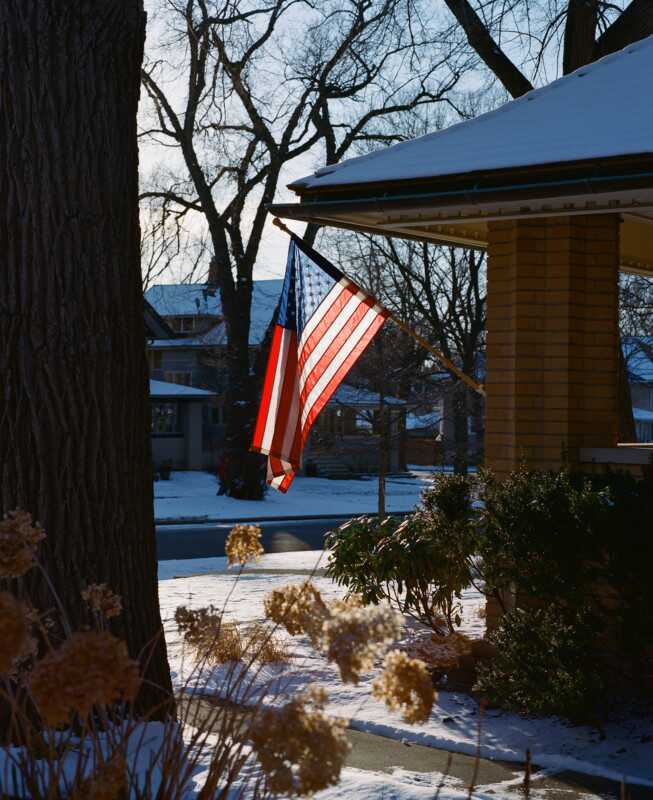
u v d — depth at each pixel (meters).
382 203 8.80
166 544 26.59
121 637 6.36
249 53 35.09
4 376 6.21
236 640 9.41
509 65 19.67
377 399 50.78
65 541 6.21
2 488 6.18
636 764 6.86
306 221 9.67
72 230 6.32
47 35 6.27
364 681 8.81
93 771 3.52
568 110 9.57
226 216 38.38
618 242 9.67
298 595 3.59
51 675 2.58
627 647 7.81
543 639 7.79
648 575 7.56
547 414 9.55
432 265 40.97
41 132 6.26
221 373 57.75
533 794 6.24
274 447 9.03
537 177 8.10
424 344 9.68
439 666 8.95
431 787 6.18
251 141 36.97
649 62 10.62
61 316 6.28
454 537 9.61
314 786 2.81
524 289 9.59
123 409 6.51
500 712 8.07
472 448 40.94
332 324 9.34
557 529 7.80
